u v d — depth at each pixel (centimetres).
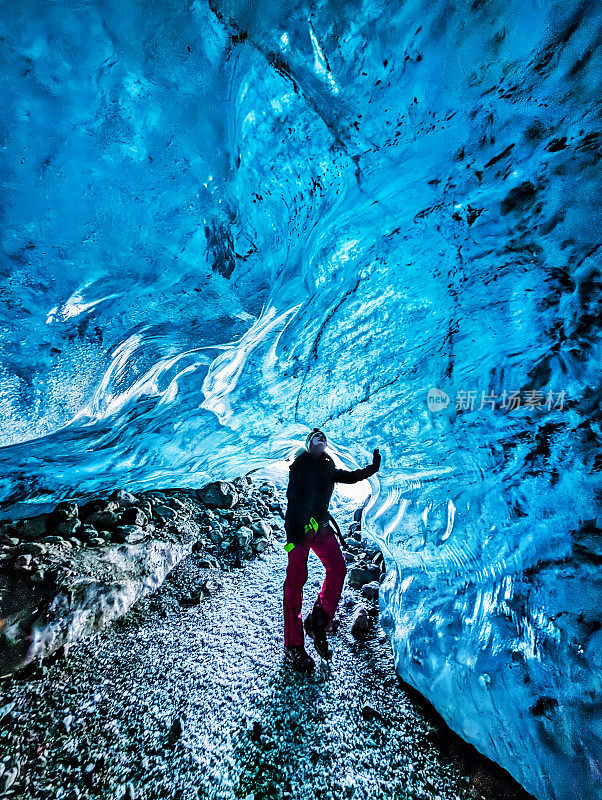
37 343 354
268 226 347
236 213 352
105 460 362
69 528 295
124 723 194
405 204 241
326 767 178
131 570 284
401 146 235
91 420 395
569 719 166
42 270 332
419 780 174
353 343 292
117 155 313
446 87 206
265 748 185
